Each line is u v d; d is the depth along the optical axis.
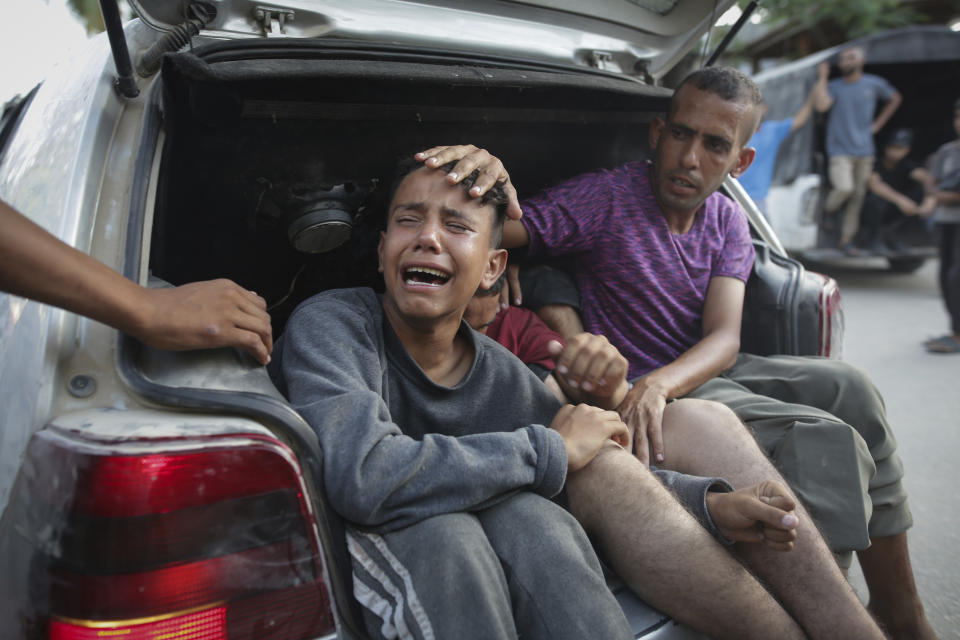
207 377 1.03
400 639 0.99
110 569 0.85
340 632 0.98
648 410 1.63
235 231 1.67
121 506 0.85
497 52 1.92
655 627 1.20
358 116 1.52
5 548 0.93
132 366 0.99
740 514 1.24
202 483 0.88
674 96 1.87
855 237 7.22
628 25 2.07
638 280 1.94
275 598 0.93
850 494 1.51
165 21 1.54
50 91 1.67
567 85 1.66
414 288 1.29
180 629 0.88
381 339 1.36
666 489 1.30
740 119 1.81
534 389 1.46
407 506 1.07
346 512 1.03
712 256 1.99
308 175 1.61
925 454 3.21
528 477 1.16
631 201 1.94
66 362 0.98
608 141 2.08
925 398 3.93
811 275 2.00
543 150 1.99
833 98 6.85
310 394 1.16
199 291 1.05
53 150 1.31
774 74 7.44
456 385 1.38
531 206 1.94
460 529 1.06
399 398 1.35
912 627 1.79
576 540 1.13
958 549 2.45
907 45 6.67
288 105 1.44
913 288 7.02
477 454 1.13
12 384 1.03
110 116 1.31
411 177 1.34
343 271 1.85
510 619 1.02
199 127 1.43
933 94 8.04
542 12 1.95
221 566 0.90
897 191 7.41
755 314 2.04
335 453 1.05
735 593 1.20
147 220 1.19
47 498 0.88
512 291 1.95
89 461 0.85
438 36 1.83
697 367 1.79
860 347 4.99
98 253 1.12
